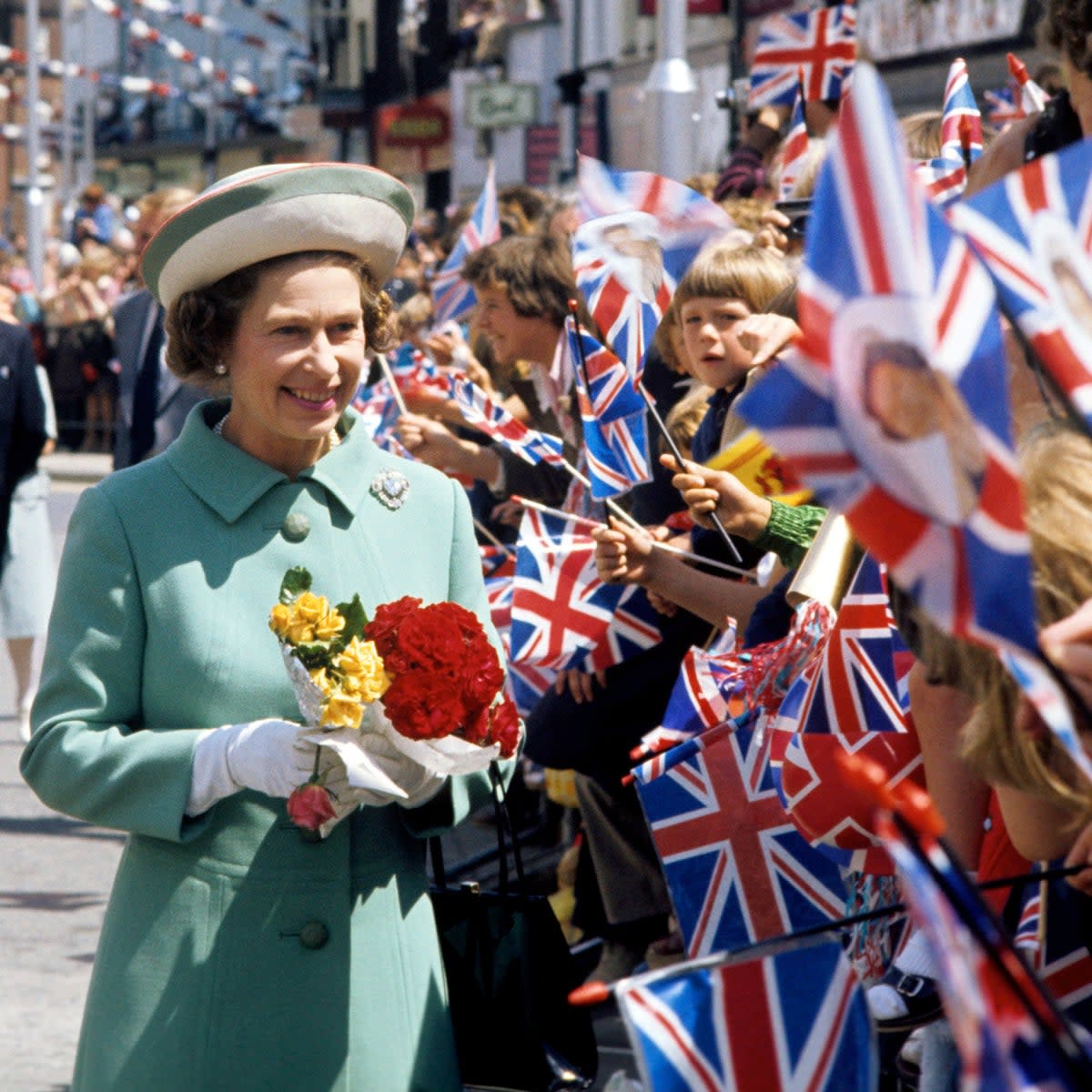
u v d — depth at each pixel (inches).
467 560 194.1
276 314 177.5
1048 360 131.0
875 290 111.1
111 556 181.2
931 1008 172.4
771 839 208.1
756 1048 139.4
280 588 179.0
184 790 173.0
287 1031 175.8
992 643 116.6
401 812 185.0
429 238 997.2
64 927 384.8
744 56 1080.2
